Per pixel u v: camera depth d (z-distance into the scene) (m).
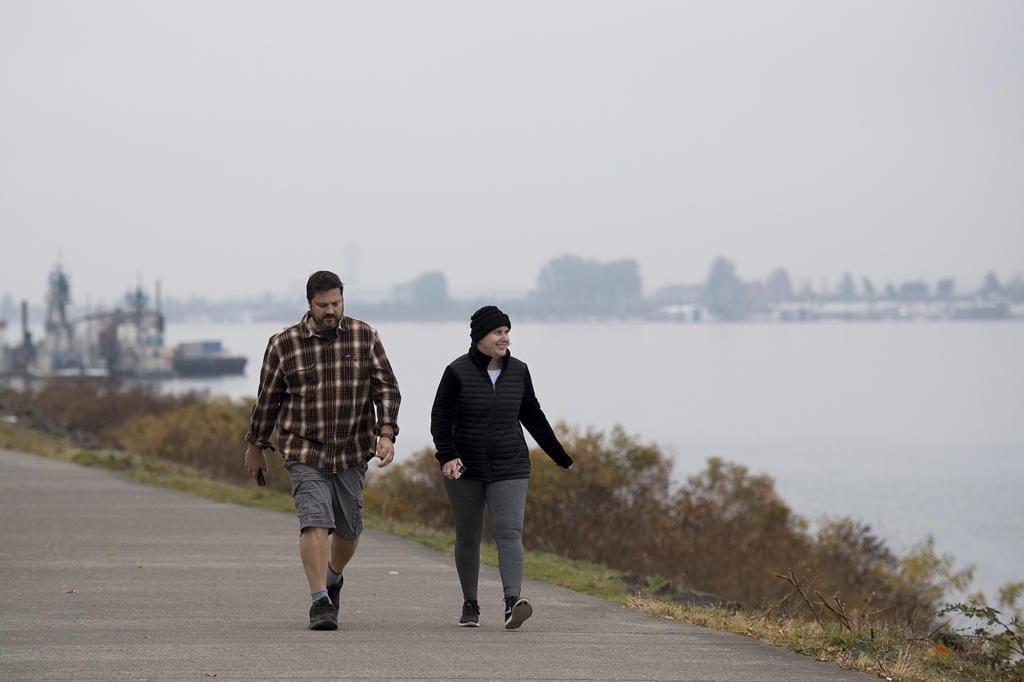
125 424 137.88
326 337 31.47
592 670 27.14
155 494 69.25
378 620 34.28
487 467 32.84
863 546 75.62
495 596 40.06
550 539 68.56
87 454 90.44
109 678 24.83
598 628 34.19
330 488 31.91
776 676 27.41
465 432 33.00
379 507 74.38
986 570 95.75
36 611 34.03
